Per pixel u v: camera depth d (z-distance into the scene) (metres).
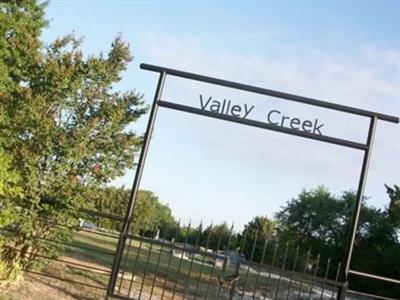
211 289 13.59
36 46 11.18
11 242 9.61
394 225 35.81
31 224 9.53
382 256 30.67
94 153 10.32
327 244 45.16
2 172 8.57
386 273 28.67
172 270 17.20
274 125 8.34
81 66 10.23
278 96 8.35
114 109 10.35
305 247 45.16
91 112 10.39
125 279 12.48
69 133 9.96
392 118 8.15
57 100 10.19
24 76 10.95
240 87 8.38
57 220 9.72
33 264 9.84
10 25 18.08
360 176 8.26
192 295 12.29
